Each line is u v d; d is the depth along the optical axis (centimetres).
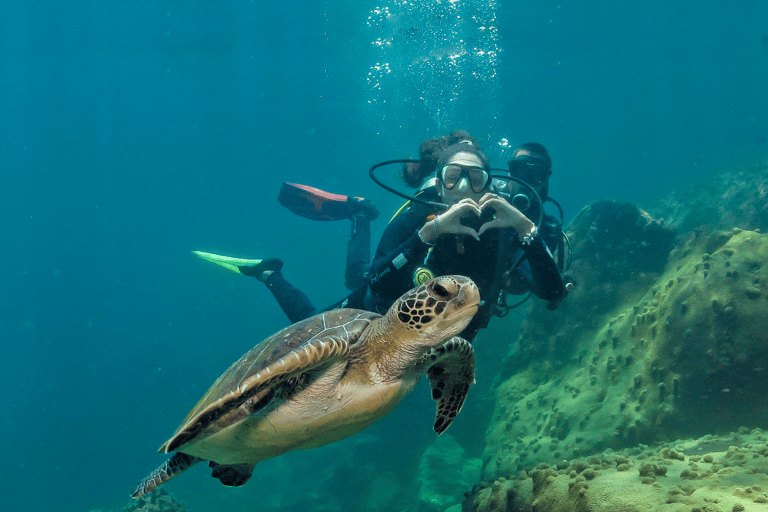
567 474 313
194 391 3538
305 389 188
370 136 6825
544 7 3447
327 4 3531
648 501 232
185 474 2027
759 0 3575
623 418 446
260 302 5219
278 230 7275
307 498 1157
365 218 562
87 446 3034
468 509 420
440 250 301
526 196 387
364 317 217
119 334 5638
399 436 1098
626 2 3400
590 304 618
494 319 930
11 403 4309
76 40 4450
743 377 392
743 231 462
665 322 449
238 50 4641
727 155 2512
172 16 3850
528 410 587
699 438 385
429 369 220
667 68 5206
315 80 5631
